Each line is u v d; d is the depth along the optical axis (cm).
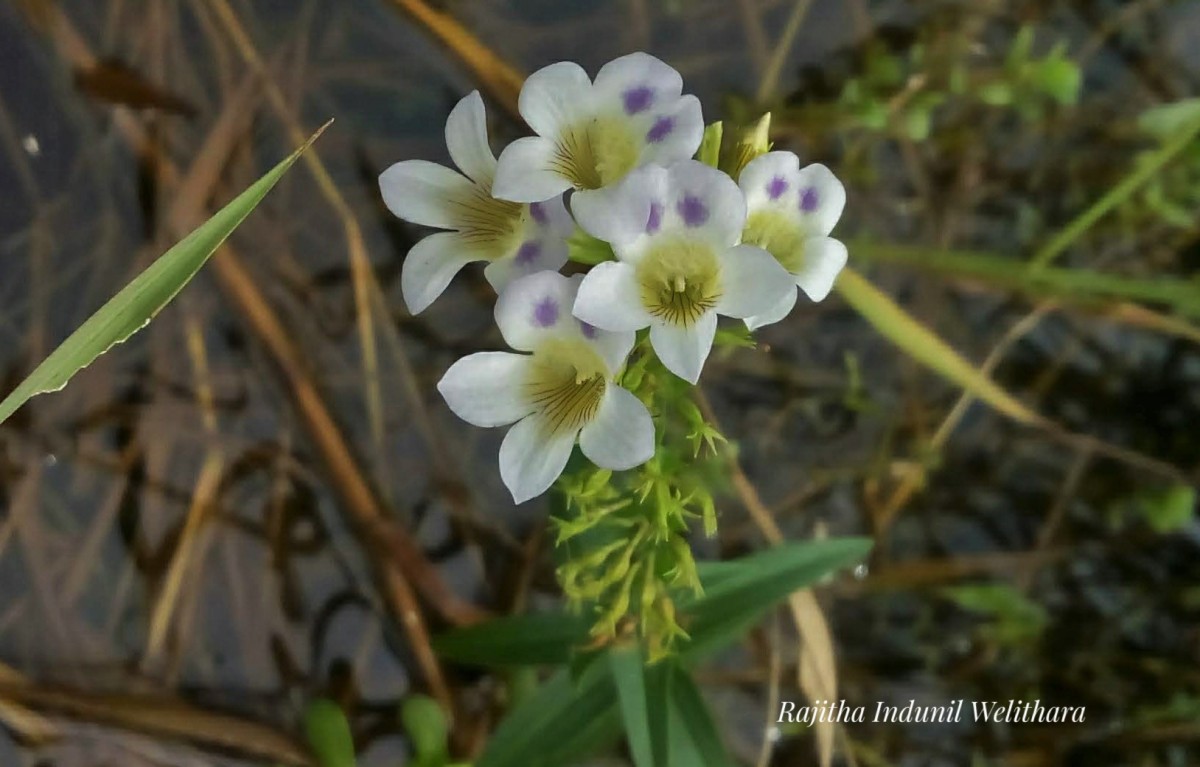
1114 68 31
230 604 31
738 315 24
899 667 31
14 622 31
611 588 27
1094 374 31
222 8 31
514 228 25
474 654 28
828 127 31
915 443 31
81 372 31
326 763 30
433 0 30
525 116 25
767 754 31
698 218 24
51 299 31
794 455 31
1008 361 31
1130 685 31
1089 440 31
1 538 31
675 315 24
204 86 31
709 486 30
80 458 31
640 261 24
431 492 31
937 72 31
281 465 31
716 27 31
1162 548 31
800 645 30
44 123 31
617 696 28
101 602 31
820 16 31
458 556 31
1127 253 31
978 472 31
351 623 31
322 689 31
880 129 31
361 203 31
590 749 28
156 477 31
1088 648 31
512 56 31
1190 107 30
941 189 31
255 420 31
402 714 31
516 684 30
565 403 25
